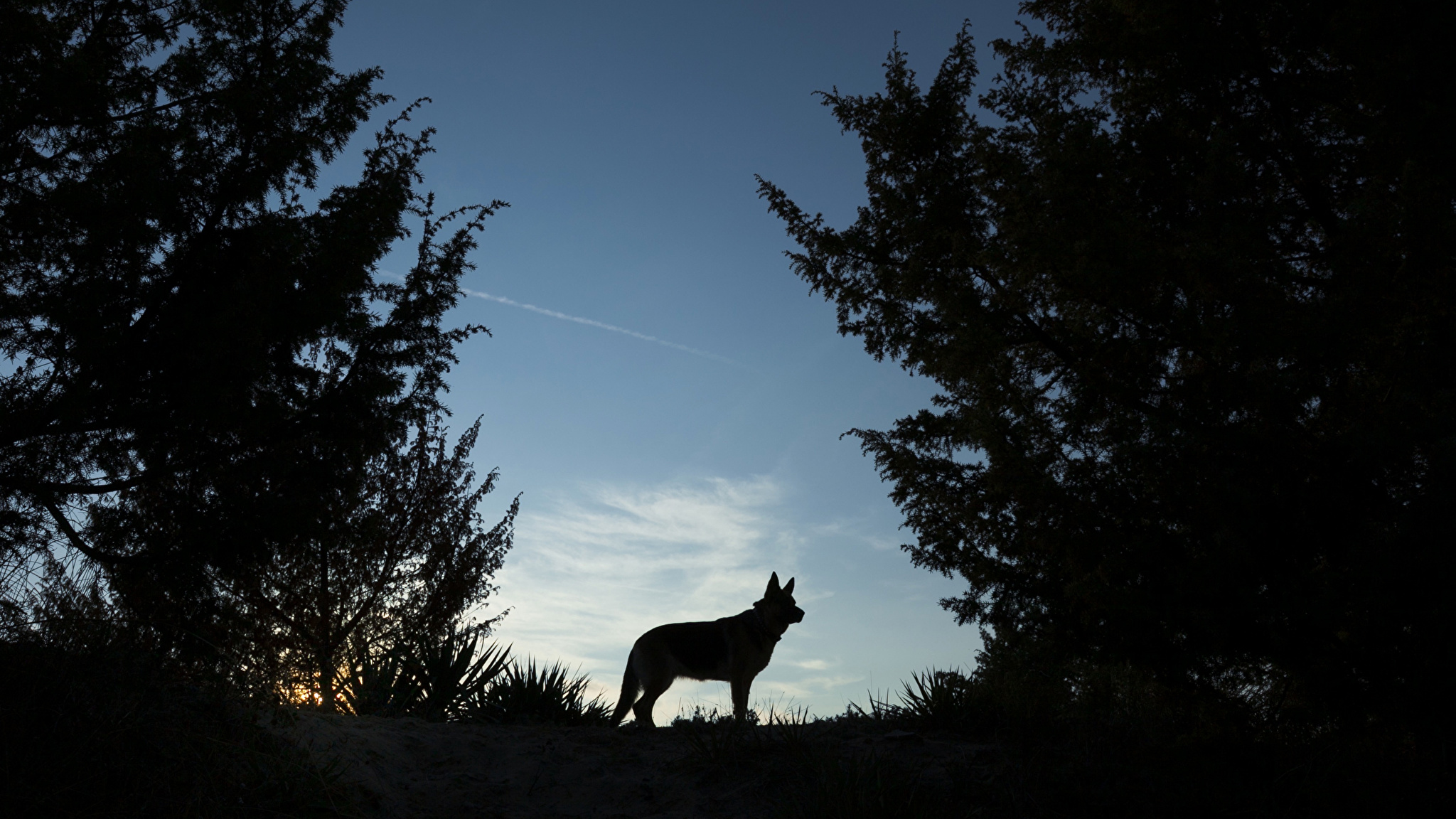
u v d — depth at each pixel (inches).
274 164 305.4
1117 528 243.4
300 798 226.1
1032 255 265.7
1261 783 233.0
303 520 298.5
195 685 257.4
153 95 302.2
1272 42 303.7
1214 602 220.7
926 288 339.3
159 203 267.7
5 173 268.1
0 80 258.7
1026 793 240.1
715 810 247.0
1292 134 300.2
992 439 265.6
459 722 362.9
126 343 266.8
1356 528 215.9
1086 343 275.7
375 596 466.6
